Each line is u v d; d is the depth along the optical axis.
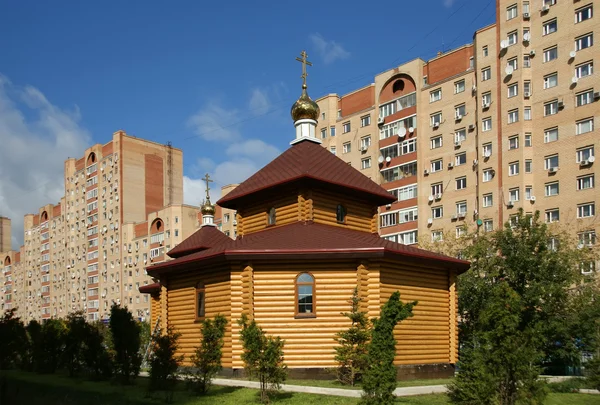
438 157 61.53
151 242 92.00
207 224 36.28
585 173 48.84
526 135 53.03
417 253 24.31
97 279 103.06
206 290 25.02
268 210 28.12
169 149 106.06
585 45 50.19
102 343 28.36
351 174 28.47
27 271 130.00
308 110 30.50
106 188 102.50
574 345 32.78
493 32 56.84
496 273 34.97
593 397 20.09
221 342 20.27
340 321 22.84
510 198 53.34
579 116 49.84
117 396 19.98
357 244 23.22
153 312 34.94
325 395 18.08
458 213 58.59
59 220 118.38
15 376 29.19
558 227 47.44
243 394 18.72
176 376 21.47
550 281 33.25
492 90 56.38
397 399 17.36
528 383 14.58
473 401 15.13
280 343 18.12
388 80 67.75
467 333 34.06
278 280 23.16
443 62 62.56
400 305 15.38
